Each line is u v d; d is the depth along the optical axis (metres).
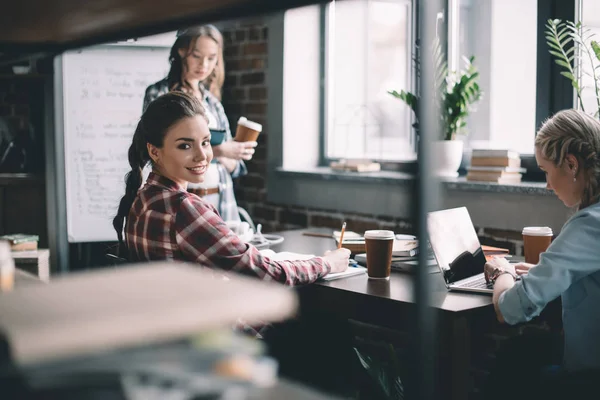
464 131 3.27
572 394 1.62
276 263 1.81
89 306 0.41
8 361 0.37
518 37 3.09
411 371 0.58
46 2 0.70
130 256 1.79
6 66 3.19
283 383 0.49
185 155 1.74
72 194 3.87
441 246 1.93
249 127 2.93
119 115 3.85
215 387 0.42
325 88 4.14
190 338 0.42
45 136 3.29
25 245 2.88
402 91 3.28
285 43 4.00
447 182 3.05
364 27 3.87
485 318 1.74
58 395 0.38
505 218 2.86
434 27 0.55
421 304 0.57
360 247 2.43
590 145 1.69
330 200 3.82
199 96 3.19
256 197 4.29
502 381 1.91
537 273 1.65
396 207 3.45
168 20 0.75
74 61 3.81
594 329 1.67
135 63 3.83
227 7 0.69
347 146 4.04
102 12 0.74
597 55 2.53
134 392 0.39
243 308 0.43
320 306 1.91
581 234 1.64
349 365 2.14
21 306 0.40
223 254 1.72
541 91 2.98
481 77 3.25
